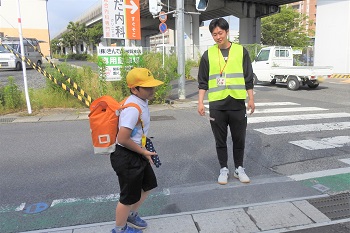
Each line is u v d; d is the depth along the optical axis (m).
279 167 4.71
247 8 35.78
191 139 6.29
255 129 6.97
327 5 20.55
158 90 10.29
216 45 3.96
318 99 11.47
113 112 2.42
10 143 6.11
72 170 4.67
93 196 3.80
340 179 4.18
